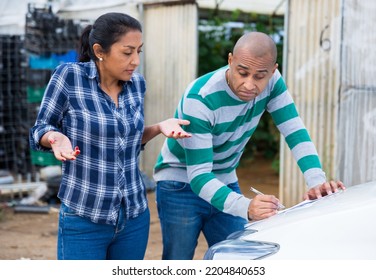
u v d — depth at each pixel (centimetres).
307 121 886
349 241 291
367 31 805
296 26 891
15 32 1418
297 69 893
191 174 409
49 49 1182
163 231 482
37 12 1181
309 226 305
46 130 371
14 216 1027
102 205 386
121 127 387
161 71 1244
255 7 1429
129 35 373
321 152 872
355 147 829
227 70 414
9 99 1325
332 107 855
